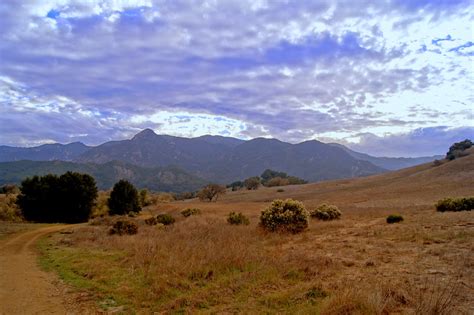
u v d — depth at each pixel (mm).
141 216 45219
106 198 52125
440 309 5863
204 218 31375
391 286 7309
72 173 44156
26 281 10055
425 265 9430
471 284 7539
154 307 7312
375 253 11562
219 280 8977
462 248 11172
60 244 18500
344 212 32094
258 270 9688
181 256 11297
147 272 10062
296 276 9195
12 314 7262
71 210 43000
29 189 41750
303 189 90312
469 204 25000
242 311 6766
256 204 59156
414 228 16125
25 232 25016
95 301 7883
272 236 17172
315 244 14242
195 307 7172
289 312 6586
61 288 9148
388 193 58562
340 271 9477
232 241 14102
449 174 67625
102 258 13086
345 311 6098
